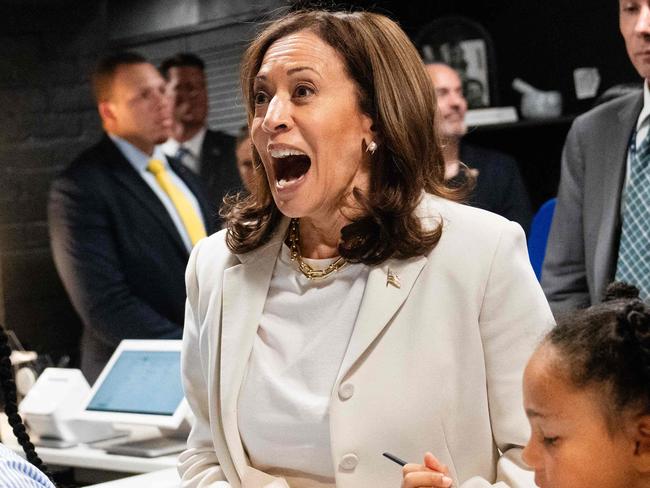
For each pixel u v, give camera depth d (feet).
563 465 4.17
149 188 14.07
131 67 14.16
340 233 5.75
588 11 14.42
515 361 5.48
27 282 14.56
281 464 5.74
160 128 14.16
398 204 5.55
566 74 14.65
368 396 5.46
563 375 4.18
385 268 5.60
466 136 14.84
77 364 14.47
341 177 5.62
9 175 14.60
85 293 14.05
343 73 5.61
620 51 14.23
